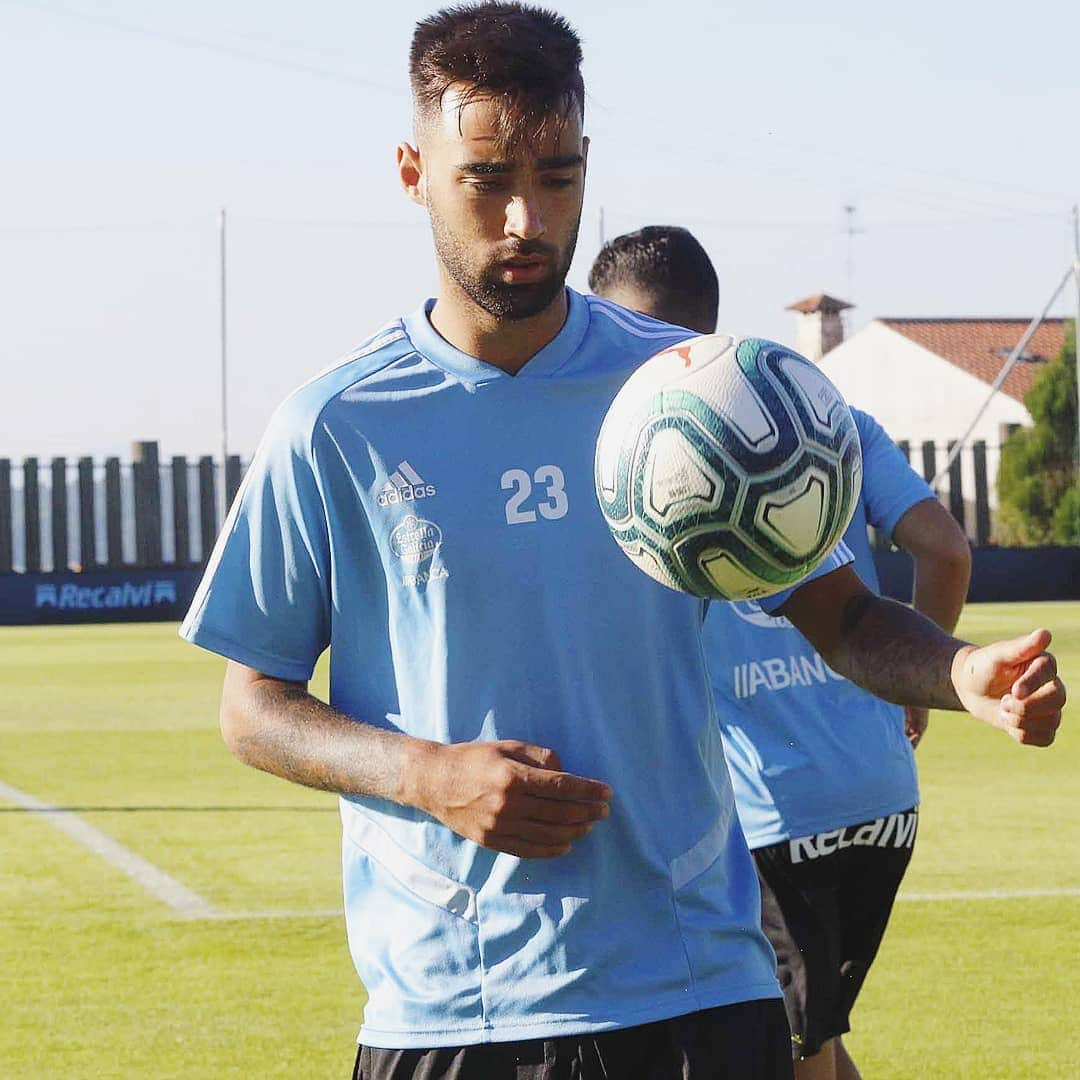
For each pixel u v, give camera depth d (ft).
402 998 13.39
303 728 13.12
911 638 13.20
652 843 13.25
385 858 13.48
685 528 12.24
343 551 13.48
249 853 39.45
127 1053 24.56
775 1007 13.76
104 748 60.03
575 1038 13.04
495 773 11.94
